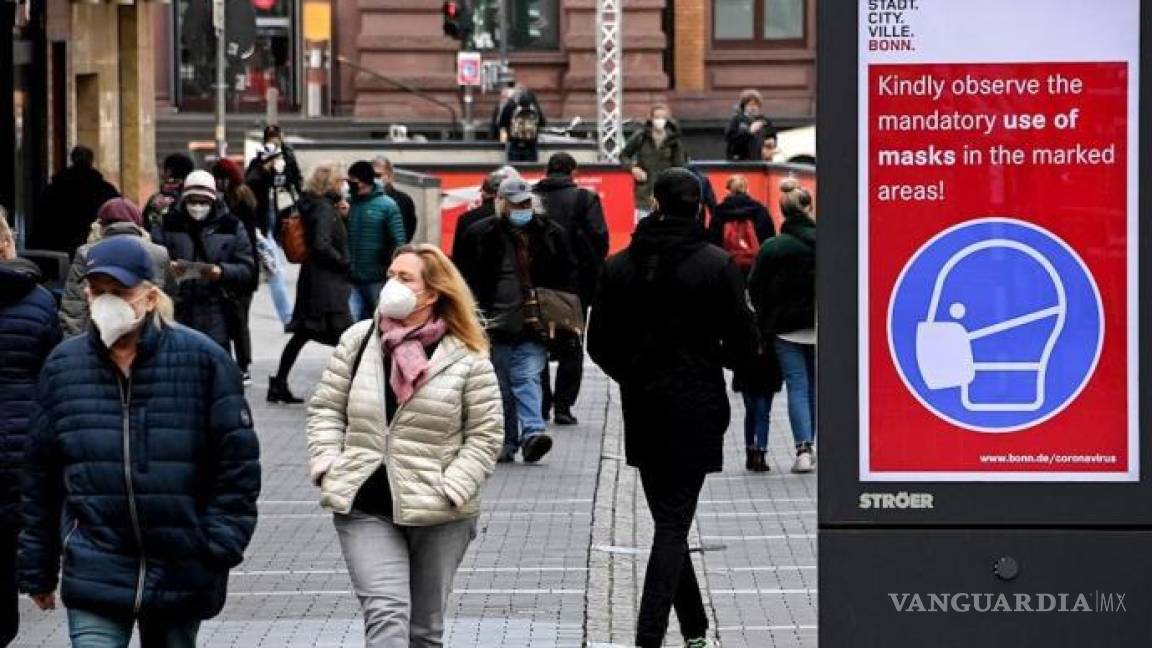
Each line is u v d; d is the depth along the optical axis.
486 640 17.06
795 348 25.45
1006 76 12.47
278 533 21.88
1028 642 12.70
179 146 67.88
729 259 15.83
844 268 12.59
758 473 25.92
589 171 48.94
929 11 12.45
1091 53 12.44
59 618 17.73
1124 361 12.59
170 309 12.63
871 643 12.73
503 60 68.69
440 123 70.94
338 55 71.62
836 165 12.55
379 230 32.12
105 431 12.42
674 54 74.69
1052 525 12.66
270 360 37.03
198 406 12.52
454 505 13.98
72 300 19.56
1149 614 12.66
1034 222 12.53
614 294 15.93
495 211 26.08
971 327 12.59
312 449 14.15
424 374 13.98
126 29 52.53
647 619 15.71
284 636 17.16
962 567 12.68
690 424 15.78
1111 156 12.48
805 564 20.50
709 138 74.56
